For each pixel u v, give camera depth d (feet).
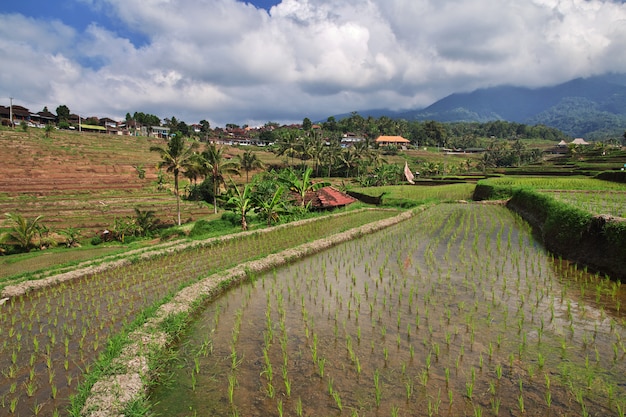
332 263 54.03
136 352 27.81
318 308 36.83
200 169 143.23
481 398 22.45
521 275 44.75
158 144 360.07
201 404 23.13
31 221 138.72
